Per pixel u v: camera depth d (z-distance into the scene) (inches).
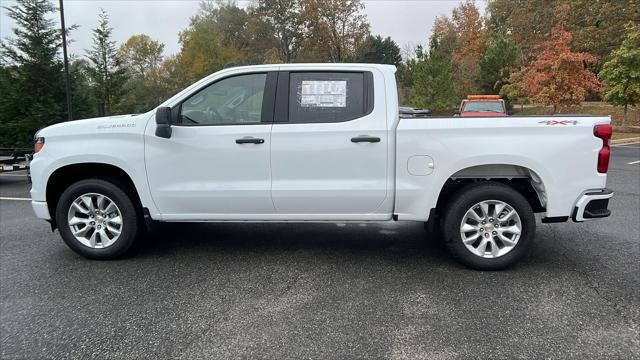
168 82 1925.4
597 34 1248.2
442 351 116.6
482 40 1696.6
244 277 168.7
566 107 924.0
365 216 177.8
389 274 170.7
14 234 235.0
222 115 180.1
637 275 167.5
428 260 186.4
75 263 186.5
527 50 1378.0
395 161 171.5
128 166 179.5
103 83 959.6
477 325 130.2
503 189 169.6
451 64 1525.6
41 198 187.0
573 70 875.4
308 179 175.0
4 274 174.4
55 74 652.7
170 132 175.5
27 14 647.8
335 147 172.1
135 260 189.2
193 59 1989.4
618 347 118.1
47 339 124.9
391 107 173.0
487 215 172.1
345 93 175.9
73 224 187.5
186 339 123.9
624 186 363.9
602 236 219.5
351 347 119.0
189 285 161.5
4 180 475.8
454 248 173.2
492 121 167.6
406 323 131.6
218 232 231.1
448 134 168.4
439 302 145.6
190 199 179.6
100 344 121.9
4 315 139.6
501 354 115.0
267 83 178.2
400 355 115.0
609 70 941.8
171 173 179.2
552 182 167.8
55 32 666.8
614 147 727.1
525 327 128.7
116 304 146.4
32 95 637.3
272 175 175.8
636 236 219.0
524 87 931.3
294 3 2069.4
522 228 170.2
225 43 2290.8
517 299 147.3
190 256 193.6
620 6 1223.5
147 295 153.2
